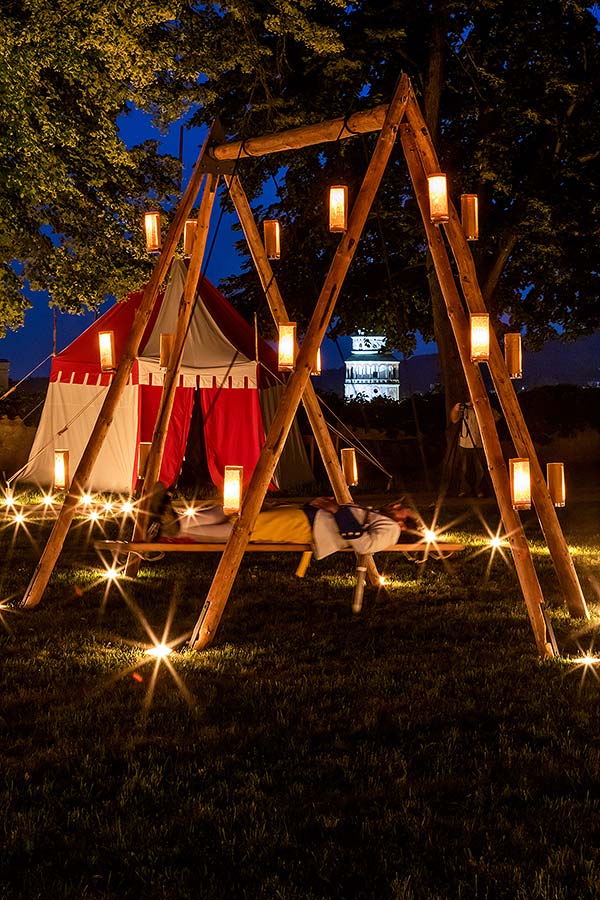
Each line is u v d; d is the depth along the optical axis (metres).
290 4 13.91
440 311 19.48
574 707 5.04
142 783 3.97
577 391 24.98
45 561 7.61
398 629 6.88
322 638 6.55
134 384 15.82
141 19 11.67
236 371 15.98
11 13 11.63
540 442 24.25
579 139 19.31
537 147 20.28
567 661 5.94
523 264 20.72
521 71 19.17
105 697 5.18
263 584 8.59
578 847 3.46
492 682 5.50
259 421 16.83
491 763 4.23
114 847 3.46
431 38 19.11
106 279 14.04
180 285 16.83
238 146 7.74
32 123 11.75
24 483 17.58
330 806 3.80
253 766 4.23
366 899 3.14
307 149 19.28
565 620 7.08
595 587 8.42
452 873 3.29
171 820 3.67
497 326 22.56
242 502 6.71
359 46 18.27
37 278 14.10
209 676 5.61
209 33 13.95
